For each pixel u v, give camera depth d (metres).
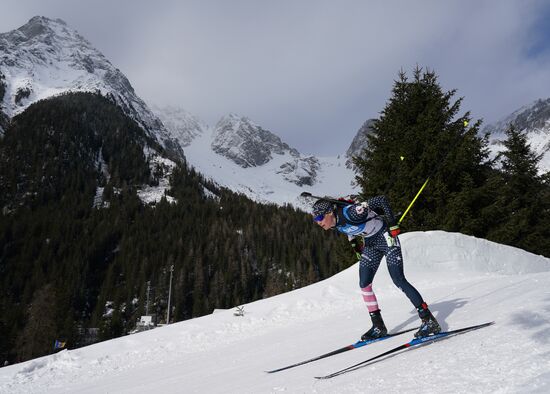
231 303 73.75
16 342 49.56
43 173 107.00
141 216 102.38
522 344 2.46
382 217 4.29
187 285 74.75
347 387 2.71
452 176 17.23
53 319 52.84
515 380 1.95
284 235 96.00
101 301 69.19
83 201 102.12
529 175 22.41
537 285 4.42
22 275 74.06
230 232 96.12
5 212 92.19
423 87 19.84
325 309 9.69
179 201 113.94
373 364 3.23
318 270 84.00
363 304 9.11
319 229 102.94
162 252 83.31
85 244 85.31
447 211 16.77
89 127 141.38
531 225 21.19
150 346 9.59
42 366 9.39
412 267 11.07
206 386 4.46
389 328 4.90
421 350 3.19
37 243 83.31
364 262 4.31
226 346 8.09
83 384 7.49
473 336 3.00
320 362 4.03
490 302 4.32
